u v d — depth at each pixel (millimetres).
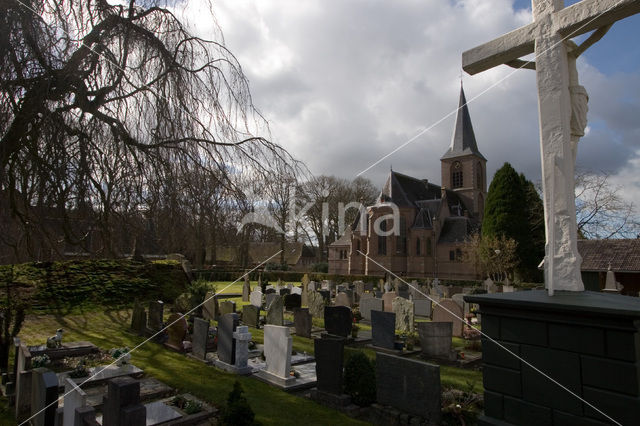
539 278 37969
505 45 3646
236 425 4660
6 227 6957
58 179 6516
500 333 3023
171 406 6133
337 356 6375
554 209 3203
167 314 14141
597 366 2490
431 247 50344
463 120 61938
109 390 4418
